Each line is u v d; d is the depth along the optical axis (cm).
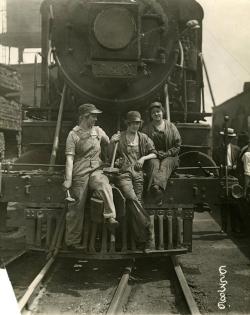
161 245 499
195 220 902
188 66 719
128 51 540
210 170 630
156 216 507
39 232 506
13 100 1702
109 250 481
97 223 482
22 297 393
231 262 570
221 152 567
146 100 596
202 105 729
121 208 473
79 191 466
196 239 715
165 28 601
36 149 669
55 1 609
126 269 485
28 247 511
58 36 602
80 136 473
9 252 599
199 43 736
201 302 425
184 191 512
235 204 734
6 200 520
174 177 523
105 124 615
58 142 604
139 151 502
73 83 591
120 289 418
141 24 591
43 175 517
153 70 598
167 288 462
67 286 463
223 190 518
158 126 529
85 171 470
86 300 423
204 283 482
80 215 466
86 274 504
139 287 465
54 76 762
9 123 1653
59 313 391
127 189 474
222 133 659
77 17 588
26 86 2020
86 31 584
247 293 449
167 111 591
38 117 720
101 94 587
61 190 511
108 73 541
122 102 585
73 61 594
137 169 488
